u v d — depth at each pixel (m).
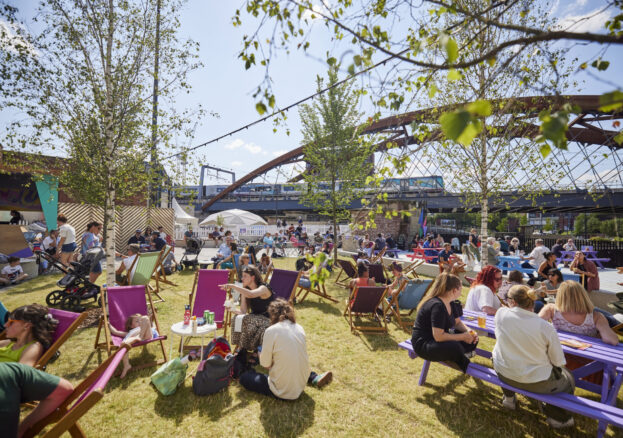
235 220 22.34
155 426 3.03
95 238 7.52
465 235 24.97
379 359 4.61
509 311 3.05
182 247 21.58
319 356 4.68
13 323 2.81
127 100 6.20
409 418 3.24
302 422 3.13
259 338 3.95
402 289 6.32
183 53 6.58
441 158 8.09
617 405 3.53
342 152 12.64
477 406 3.48
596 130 37.72
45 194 13.02
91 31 5.91
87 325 5.57
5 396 1.85
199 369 3.60
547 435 3.01
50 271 10.60
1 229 9.33
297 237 22.77
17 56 5.48
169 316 6.21
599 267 14.06
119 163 6.52
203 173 57.25
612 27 1.61
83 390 2.26
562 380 2.86
